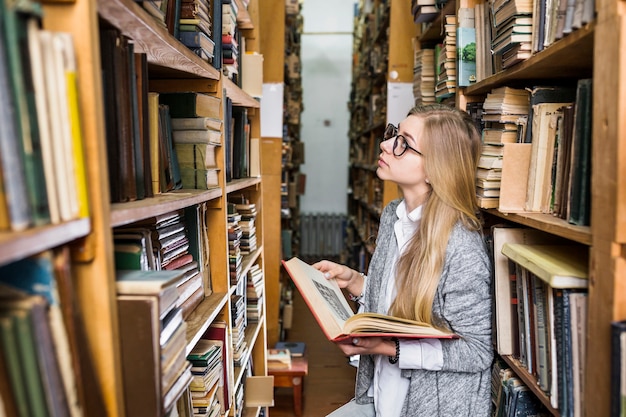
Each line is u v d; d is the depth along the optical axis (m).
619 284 0.88
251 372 2.70
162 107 1.39
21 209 0.58
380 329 1.33
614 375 0.86
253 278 2.55
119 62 0.97
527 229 1.45
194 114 1.53
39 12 0.61
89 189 0.74
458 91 1.93
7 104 0.57
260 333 2.77
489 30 1.74
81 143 0.72
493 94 1.58
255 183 2.65
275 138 3.77
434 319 1.50
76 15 0.72
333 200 8.12
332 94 7.95
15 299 0.62
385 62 3.96
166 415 0.94
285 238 4.95
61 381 0.66
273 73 3.72
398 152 1.60
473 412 1.49
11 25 0.57
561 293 1.09
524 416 1.38
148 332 0.82
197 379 1.47
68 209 0.68
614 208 0.88
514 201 1.42
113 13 0.88
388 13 3.84
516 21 1.33
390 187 3.73
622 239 0.87
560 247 1.32
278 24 3.70
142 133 1.12
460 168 1.52
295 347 3.42
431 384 1.50
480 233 1.55
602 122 0.92
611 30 0.89
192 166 1.55
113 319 0.79
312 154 8.03
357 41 7.15
